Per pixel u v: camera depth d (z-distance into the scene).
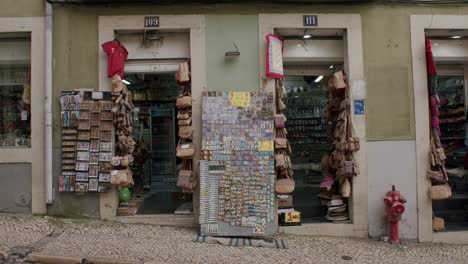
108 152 5.84
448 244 5.93
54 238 5.05
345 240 5.78
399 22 6.11
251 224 5.53
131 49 6.18
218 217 5.52
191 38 5.95
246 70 5.95
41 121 5.93
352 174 5.90
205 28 5.96
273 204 5.61
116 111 5.81
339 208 6.07
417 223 5.99
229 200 5.56
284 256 4.97
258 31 5.98
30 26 5.96
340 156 6.08
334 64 6.70
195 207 5.87
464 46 6.67
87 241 5.00
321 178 7.26
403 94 6.08
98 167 5.83
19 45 6.29
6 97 6.25
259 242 5.36
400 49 6.11
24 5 5.97
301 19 6.00
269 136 5.70
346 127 6.02
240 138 5.68
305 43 6.48
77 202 5.88
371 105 6.05
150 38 6.10
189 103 5.87
